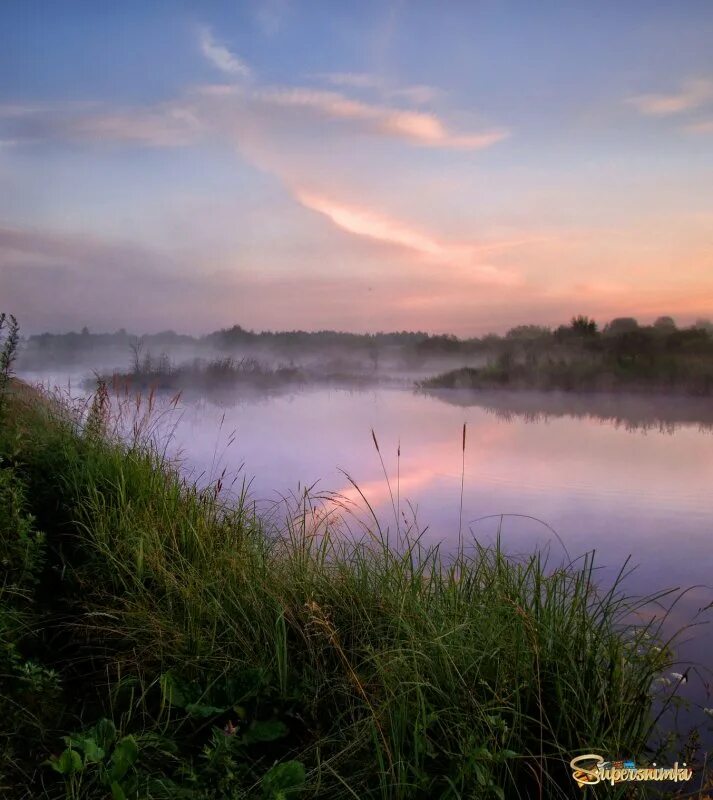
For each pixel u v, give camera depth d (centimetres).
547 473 1030
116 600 419
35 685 303
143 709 323
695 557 604
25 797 250
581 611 346
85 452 636
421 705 280
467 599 387
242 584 418
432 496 864
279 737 304
